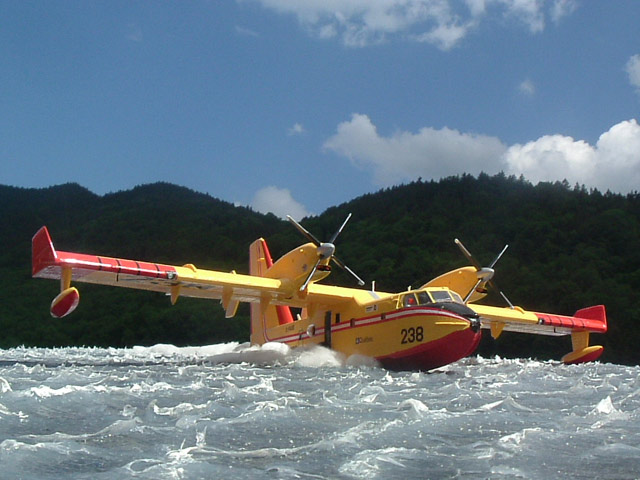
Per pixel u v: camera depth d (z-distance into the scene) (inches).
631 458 241.3
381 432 283.0
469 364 917.8
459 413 337.4
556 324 955.3
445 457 240.2
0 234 3887.8
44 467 218.4
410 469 222.7
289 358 812.6
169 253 3297.2
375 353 717.3
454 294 695.1
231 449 250.2
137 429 283.7
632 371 773.9
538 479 211.9
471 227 2930.6
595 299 1817.2
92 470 215.9
